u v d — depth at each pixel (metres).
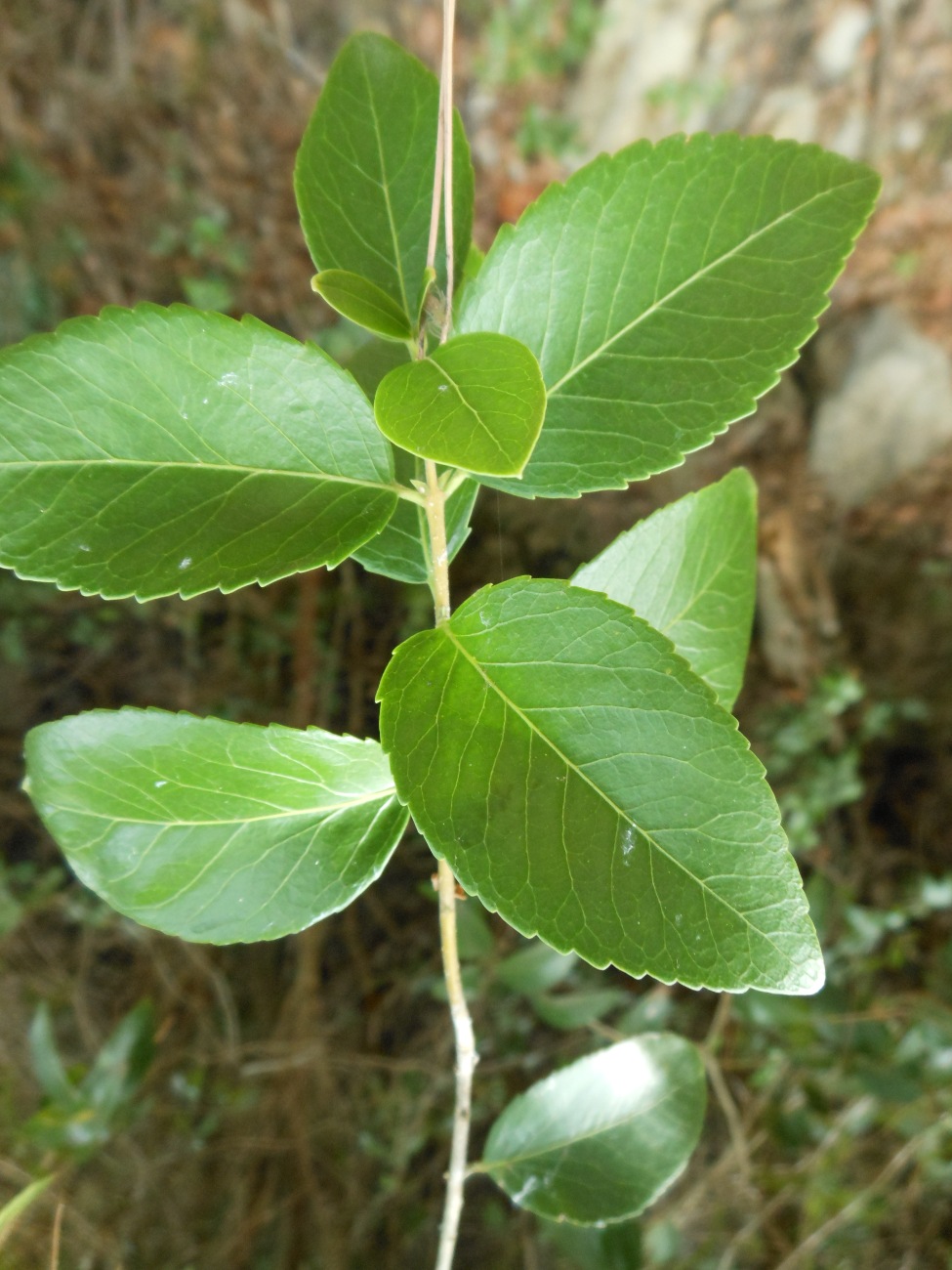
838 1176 0.40
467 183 0.15
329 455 0.13
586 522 0.51
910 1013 0.38
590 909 0.11
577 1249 0.24
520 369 0.11
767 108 0.63
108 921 0.41
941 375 0.60
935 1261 0.40
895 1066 0.36
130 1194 0.37
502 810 0.12
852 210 0.13
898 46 0.61
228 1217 0.38
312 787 0.14
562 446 0.13
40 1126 0.28
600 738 0.12
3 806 0.45
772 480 0.59
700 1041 0.41
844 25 0.61
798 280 0.13
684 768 0.12
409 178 0.15
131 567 0.12
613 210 0.13
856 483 0.60
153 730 0.14
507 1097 0.41
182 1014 0.41
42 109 0.52
